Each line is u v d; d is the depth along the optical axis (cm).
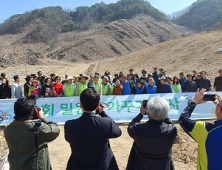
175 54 3728
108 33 12181
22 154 318
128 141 766
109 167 325
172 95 970
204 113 945
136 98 958
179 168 581
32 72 3547
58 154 671
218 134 277
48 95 991
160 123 319
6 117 898
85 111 326
